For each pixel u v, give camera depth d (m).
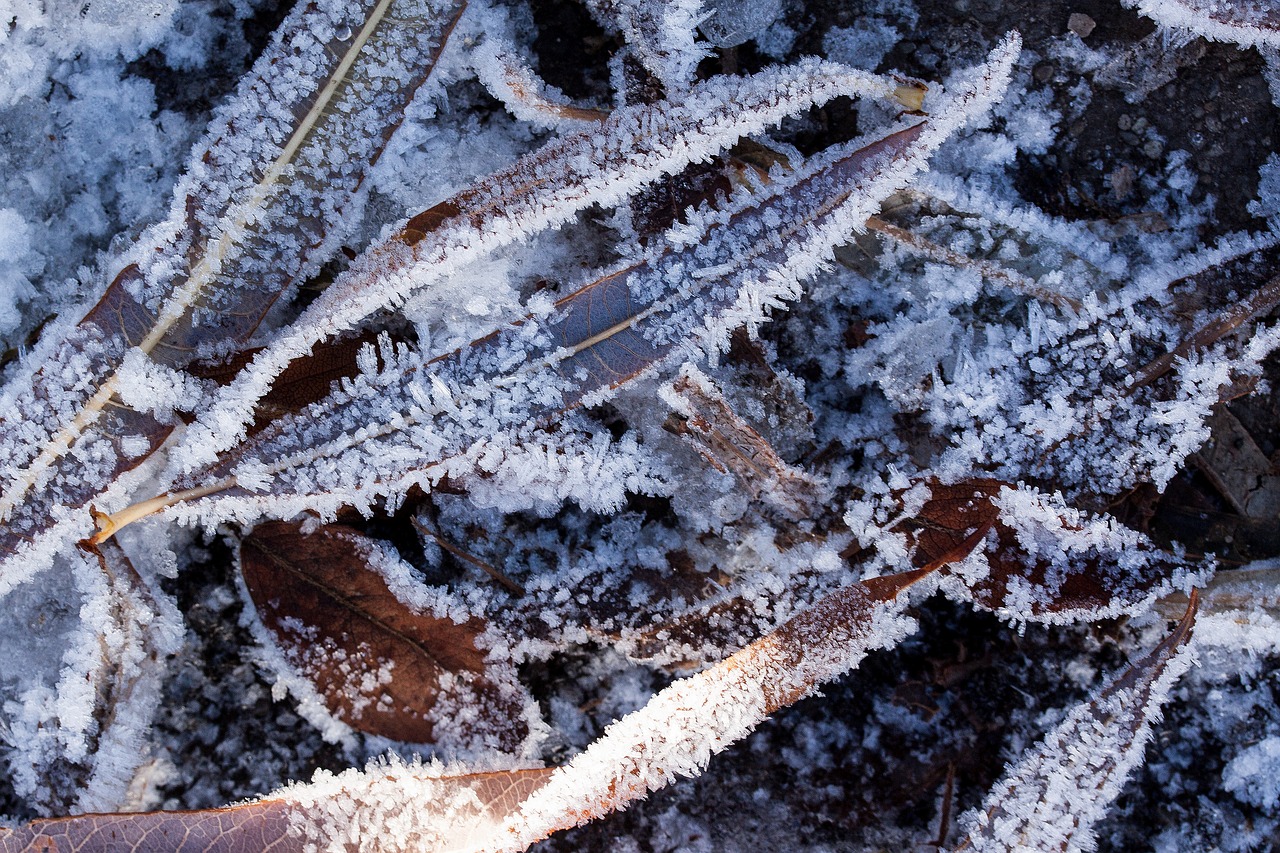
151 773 0.30
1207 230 0.30
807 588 0.30
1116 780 0.29
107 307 0.29
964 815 0.30
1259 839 0.30
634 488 0.30
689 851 0.30
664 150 0.29
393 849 0.29
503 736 0.30
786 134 0.30
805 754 0.31
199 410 0.29
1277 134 0.30
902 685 0.31
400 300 0.29
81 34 0.30
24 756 0.30
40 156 0.30
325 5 0.29
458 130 0.30
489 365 0.29
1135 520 0.30
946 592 0.30
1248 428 0.30
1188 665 0.29
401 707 0.30
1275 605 0.29
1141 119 0.30
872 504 0.29
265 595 0.30
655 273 0.29
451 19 0.29
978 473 0.29
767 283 0.29
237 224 0.29
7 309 0.30
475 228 0.29
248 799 0.30
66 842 0.29
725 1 0.30
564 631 0.30
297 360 0.29
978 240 0.30
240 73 0.31
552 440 0.29
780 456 0.30
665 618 0.30
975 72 0.29
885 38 0.31
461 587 0.30
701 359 0.30
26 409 0.29
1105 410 0.30
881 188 0.29
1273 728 0.30
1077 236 0.30
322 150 0.29
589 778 0.29
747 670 0.29
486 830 0.29
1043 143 0.30
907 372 0.30
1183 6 0.30
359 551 0.30
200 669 0.30
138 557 0.30
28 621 0.30
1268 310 0.30
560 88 0.31
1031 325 0.30
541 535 0.30
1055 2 0.30
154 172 0.30
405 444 0.29
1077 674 0.30
